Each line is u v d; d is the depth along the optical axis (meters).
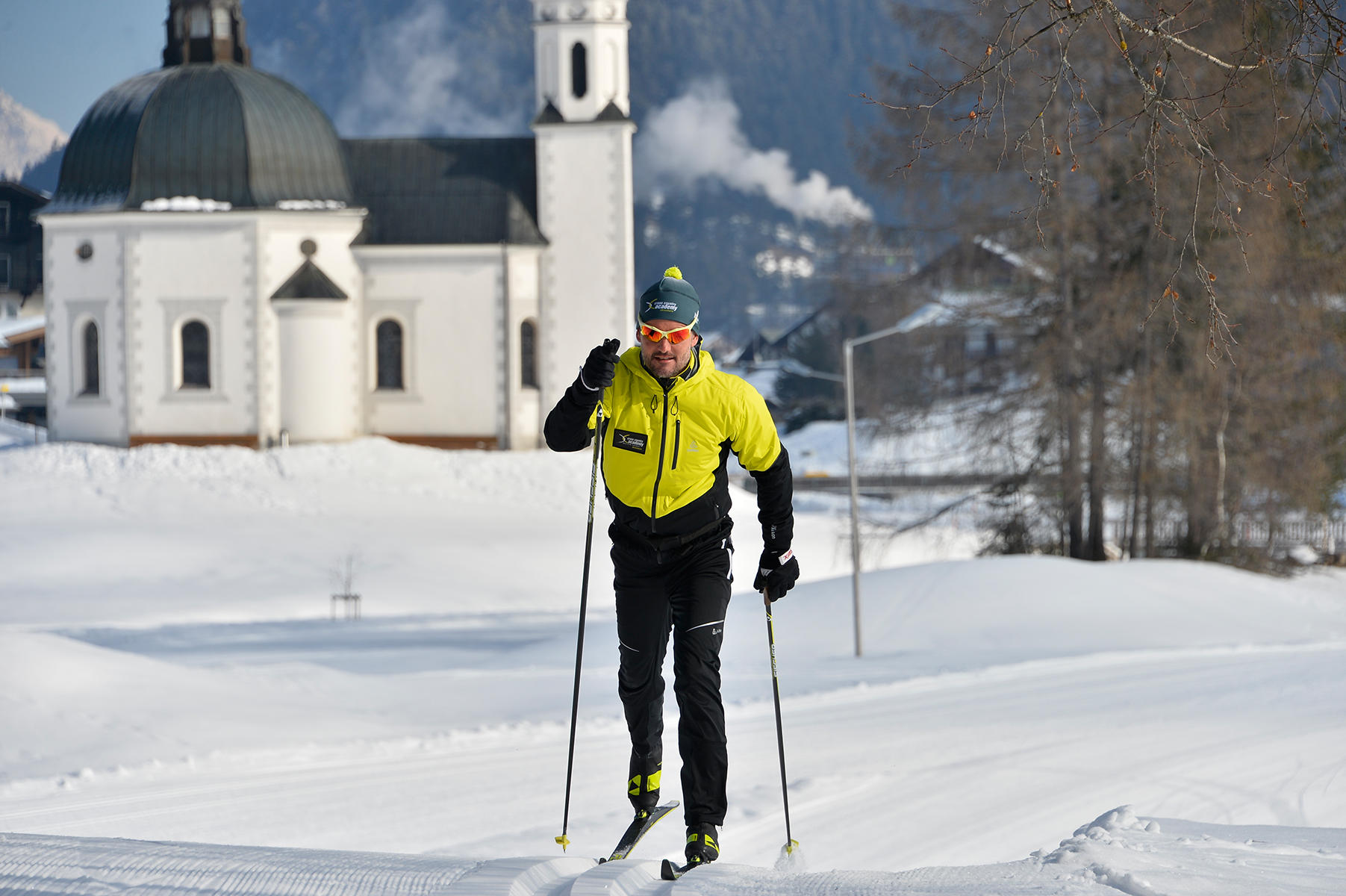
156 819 13.41
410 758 17.33
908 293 46.12
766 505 6.02
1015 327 45.53
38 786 14.83
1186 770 16.66
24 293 109.38
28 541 50.25
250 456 59.88
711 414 5.75
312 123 64.06
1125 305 42.28
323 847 12.28
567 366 64.00
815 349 105.56
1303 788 15.73
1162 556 47.66
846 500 78.69
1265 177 8.23
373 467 60.16
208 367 61.44
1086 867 4.76
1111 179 39.47
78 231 61.78
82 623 40.31
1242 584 39.91
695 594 5.78
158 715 18.47
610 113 63.75
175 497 56.75
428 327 63.44
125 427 61.16
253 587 46.16
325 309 61.38
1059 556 47.31
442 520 56.41
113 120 62.97
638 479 5.77
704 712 5.68
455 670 27.92
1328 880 4.82
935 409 46.44
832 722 20.92
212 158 62.16
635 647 5.93
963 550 50.94
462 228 63.91
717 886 4.45
